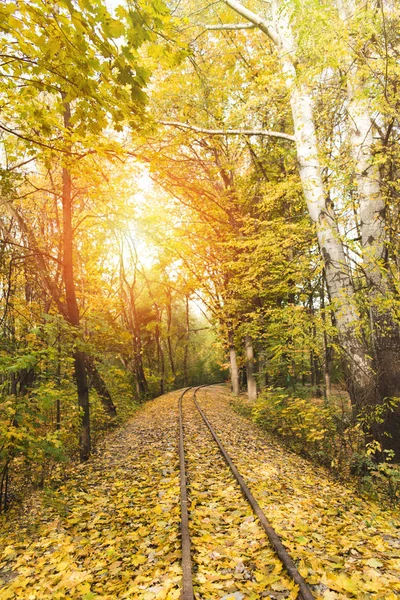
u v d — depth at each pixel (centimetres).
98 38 311
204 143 1767
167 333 3356
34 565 455
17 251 898
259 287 1431
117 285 2364
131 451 1035
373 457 781
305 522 504
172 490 644
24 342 809
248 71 1464
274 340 1330
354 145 848
